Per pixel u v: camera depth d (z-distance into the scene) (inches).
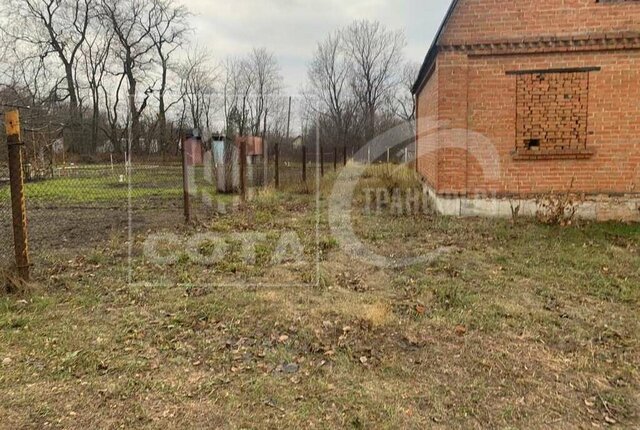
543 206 310.0
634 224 302.0
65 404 104.4
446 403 105.9
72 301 168.4
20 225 179.5
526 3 312.0
